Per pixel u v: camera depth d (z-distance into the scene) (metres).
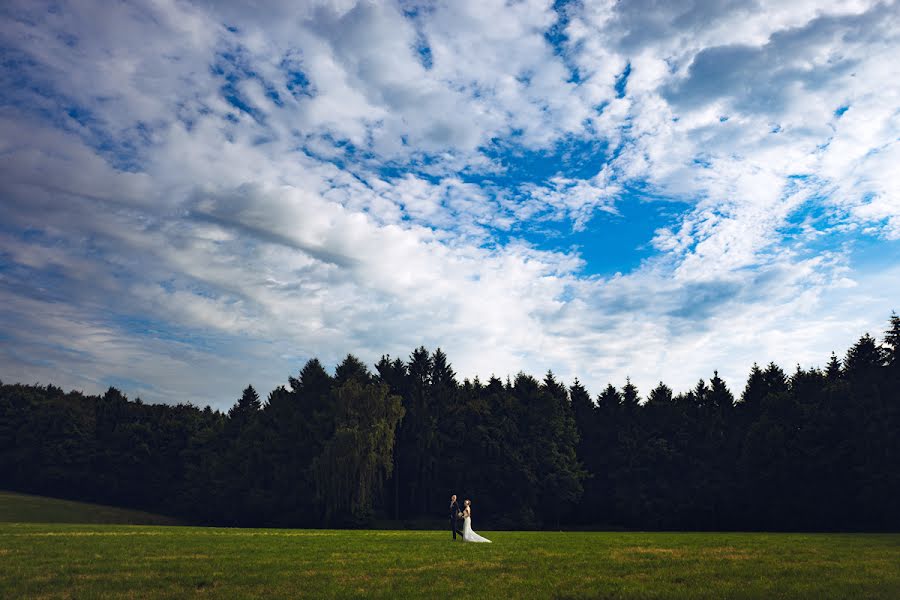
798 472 72.94
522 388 107.50
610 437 107.81
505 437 92.25
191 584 14.54
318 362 95.00
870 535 39.06
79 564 17.52
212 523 97.75
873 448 66.12
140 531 34.12
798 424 77.62
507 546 26.41
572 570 17.80
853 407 70.69
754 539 32.97
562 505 96.69
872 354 85.62
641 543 28.80
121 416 124.88
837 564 19.38
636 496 92.38
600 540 31.62
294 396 93.44
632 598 13.55
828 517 71.69
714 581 15.82
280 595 13.33
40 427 119.12
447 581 15.51
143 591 13.58
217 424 120.00
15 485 118.94
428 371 106.56
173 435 120.56
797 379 94.38
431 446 93.44
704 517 86.44
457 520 31.48
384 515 90.94
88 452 118.75
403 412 76.19
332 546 24.95
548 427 95.19
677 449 94.00
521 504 88.00
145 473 118.19
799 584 15.35
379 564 18.70
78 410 123.38
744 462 78.75
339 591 13.82
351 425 74.44
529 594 13.85
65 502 102.62
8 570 16.05
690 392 115.00
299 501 81.94
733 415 100.00
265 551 22.14
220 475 95.56
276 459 87.00
